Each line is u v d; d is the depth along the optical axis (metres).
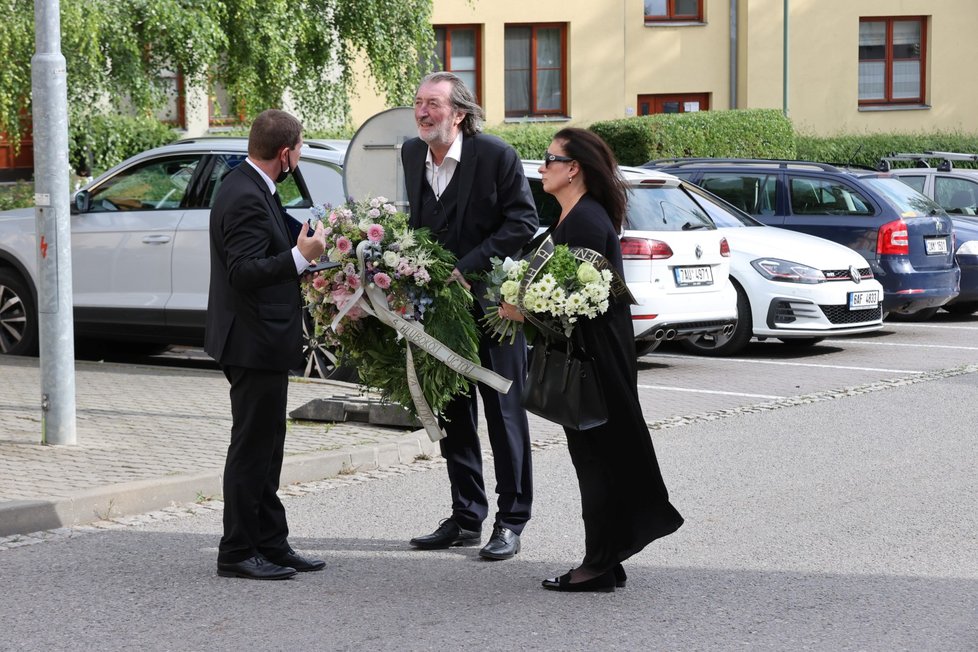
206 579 5.87
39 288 8.16
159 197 11.55
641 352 12.16
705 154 24.52
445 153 6.32
